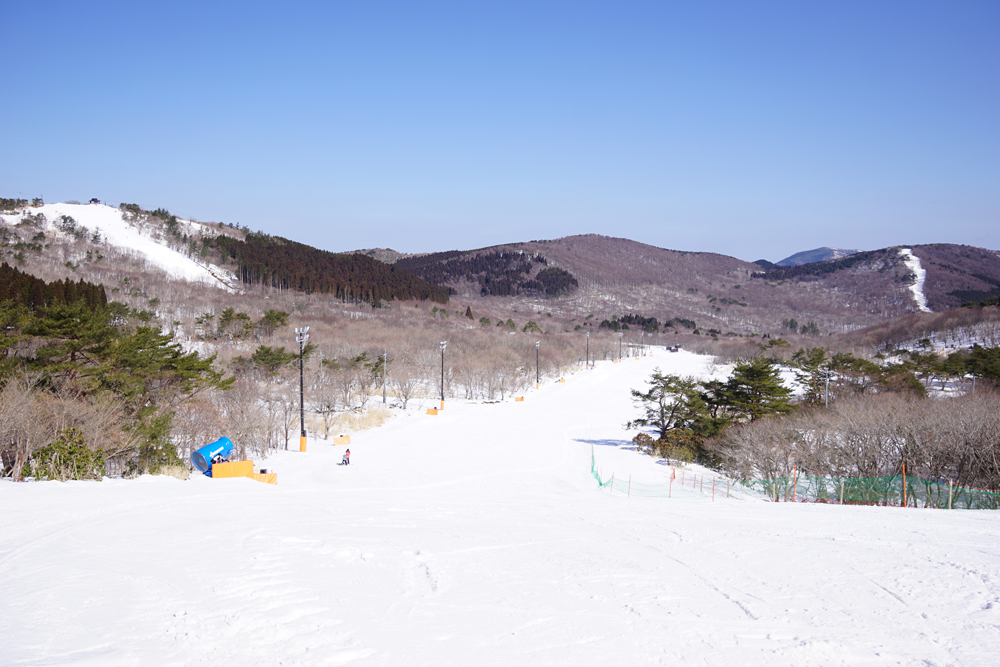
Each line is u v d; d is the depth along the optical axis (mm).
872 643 7477
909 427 29844
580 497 23562
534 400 76062
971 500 24406
